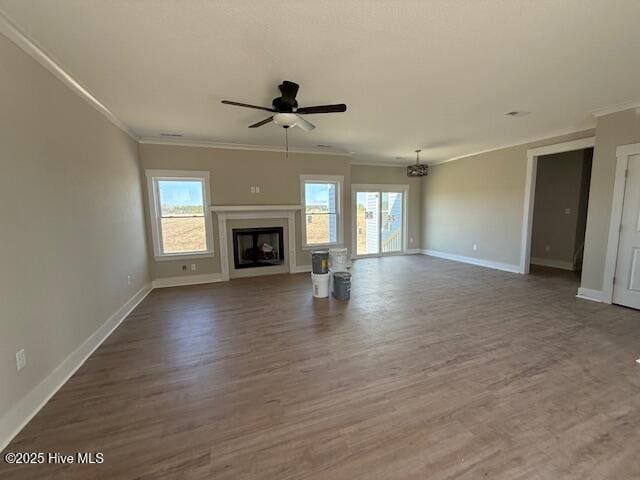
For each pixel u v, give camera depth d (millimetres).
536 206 6727
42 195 2219
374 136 5090
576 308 3824
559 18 1925
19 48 2006
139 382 2332
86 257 2863
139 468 1540
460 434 1747
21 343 1913
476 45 2248
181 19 1900
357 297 4469
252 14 1852
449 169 7527
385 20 1927
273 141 5414
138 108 3500
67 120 2619
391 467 1526
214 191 5516
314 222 6602
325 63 2506
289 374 2416
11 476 1502
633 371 2377
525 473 1479
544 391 2141
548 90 3143
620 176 3732
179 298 4539
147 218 5051
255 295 4652
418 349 2805
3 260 1800
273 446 1677
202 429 1818
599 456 1577
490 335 3080
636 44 2244
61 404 2074
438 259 7676
